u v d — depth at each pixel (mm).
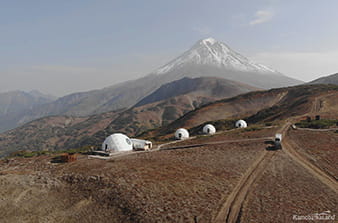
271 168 32188
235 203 22219
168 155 41812
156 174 29734
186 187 25562
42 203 23938
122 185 25906
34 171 35000
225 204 22016
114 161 38031
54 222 20562
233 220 19375
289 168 32062
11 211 22516
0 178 30438
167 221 19297
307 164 33781
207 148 46469
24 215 21812
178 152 44344
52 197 25188
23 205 23578
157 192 24250
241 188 25719
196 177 28703
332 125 56844
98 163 36938
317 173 30125
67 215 21547
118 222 19969
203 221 19234
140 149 49406
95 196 24500
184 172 30672
